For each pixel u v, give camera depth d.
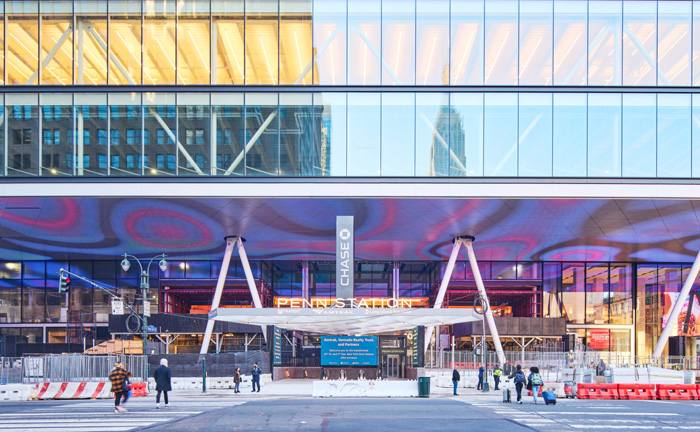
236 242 47.41
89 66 39.06
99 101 38.88
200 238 47.78
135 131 38.69
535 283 58.22
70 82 39.00
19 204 38.91
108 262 58.59
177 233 46.00
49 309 57.78
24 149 38.53
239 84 38.97
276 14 39.41
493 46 39.16
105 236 46.50
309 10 39.50
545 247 51.06
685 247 49.97
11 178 38.09
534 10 39.28
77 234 45.72
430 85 39.00
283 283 61.91
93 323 57.22
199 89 38.84
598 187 38.09
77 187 38.06
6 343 52.06
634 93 38.69
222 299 63.66
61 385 27.70
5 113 38.75
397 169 38.56
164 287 58.78
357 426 15.92
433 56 39.22
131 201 38.81
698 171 38.06
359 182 38.44
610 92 38.69
